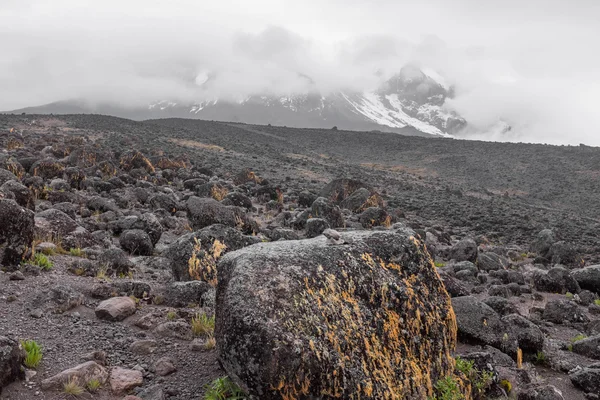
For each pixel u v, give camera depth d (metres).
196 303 7.19
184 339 5.88
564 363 6.83
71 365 4.95
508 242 22.78
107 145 45.53
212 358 5.44
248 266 4.43
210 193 21.84
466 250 15.10
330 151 81.88
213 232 8.82
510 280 12.81
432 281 5.35
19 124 54.66
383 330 4.66
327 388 4.04
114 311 6.19
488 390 5.43
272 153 64.19
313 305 4.32
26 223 7.43
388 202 34.06
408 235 5.50
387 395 4.33
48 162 19.69
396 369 4.57
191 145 59.84
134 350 5.46
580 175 61.59
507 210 35.56
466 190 51.62
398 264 5.21
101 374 4.75
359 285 4.76
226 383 4.58
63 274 7.52
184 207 17.16
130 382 4.76
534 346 7.03
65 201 14.73
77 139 40.06
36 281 6.89
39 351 4.96
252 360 3.96
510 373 5.99
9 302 6.08
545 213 38.22
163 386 4.84
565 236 26.03
